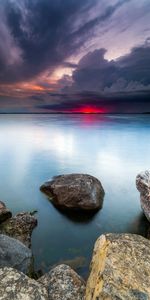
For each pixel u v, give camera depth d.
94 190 12.13
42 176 18.28
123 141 37.56
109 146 32.91
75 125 73.69
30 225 9.60
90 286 4.58
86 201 11.58
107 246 5.02
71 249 8.73
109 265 4.43
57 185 12.84
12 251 6.54
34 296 4.62
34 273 6.87
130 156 25.73
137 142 36.28
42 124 80.25
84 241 9.37
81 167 21.11
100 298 3.99
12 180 17.19
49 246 8.86
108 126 67.38
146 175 11.17
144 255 4.84
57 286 5.25
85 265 7.70
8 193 14.48
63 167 21.12
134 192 14.85
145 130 54.28
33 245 8.86
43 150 29.91
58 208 12.02
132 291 4.00
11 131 54.91
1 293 4.59
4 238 6.91
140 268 4.48
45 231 9.95
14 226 9.13
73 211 11.70
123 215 11.64
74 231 10.12
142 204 11.08
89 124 77.25
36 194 14.02
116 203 13.05
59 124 79.56
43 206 12.40
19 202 13.02
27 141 38.19
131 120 93.25
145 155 26.23
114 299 3.91
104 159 24.33
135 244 5.14
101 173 19.20
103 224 10.77
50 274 5.62
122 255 4.73
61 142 37.16
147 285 4.15
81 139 40.66
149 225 10.67
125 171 19.75
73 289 5.18
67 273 5.58
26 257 6.61
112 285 4.05
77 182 12.26
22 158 24.89
